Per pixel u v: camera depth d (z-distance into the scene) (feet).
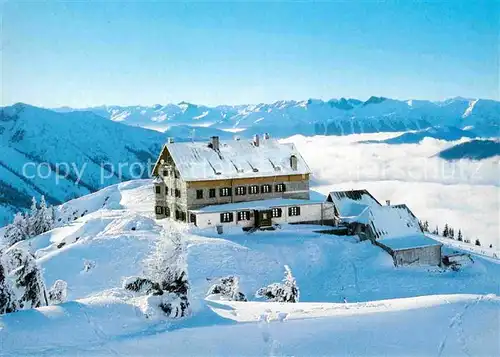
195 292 127.54
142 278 90.94
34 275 83.10
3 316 71.26
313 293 144.66
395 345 64.34
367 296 142.61
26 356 60.49
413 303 80.53
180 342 65.46
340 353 62.18
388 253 175.83
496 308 76.38
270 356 61.57
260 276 151.23
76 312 73.67
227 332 69.05
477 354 61.62
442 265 177.06
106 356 61.11
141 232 178.40
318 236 188.65
